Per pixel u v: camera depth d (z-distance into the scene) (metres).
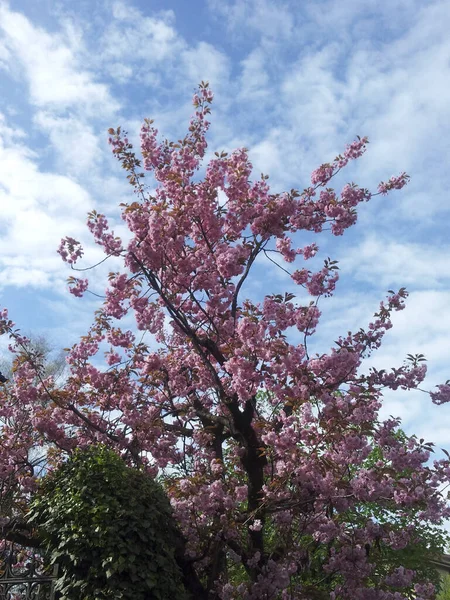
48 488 8.56
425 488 8.62
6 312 11.42
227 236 10.33
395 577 9.03
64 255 9.90
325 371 9.05
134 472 8.66
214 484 8.63
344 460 8.77
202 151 11.22
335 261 9.72
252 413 9.42
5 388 12.17
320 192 10.32
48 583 7.71
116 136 11.25
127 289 10.84
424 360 9.49
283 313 8.91
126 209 9.94
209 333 10.66
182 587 8.03
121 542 7.47
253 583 8.64
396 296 10.52
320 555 10.81
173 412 11.77
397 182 10.40
